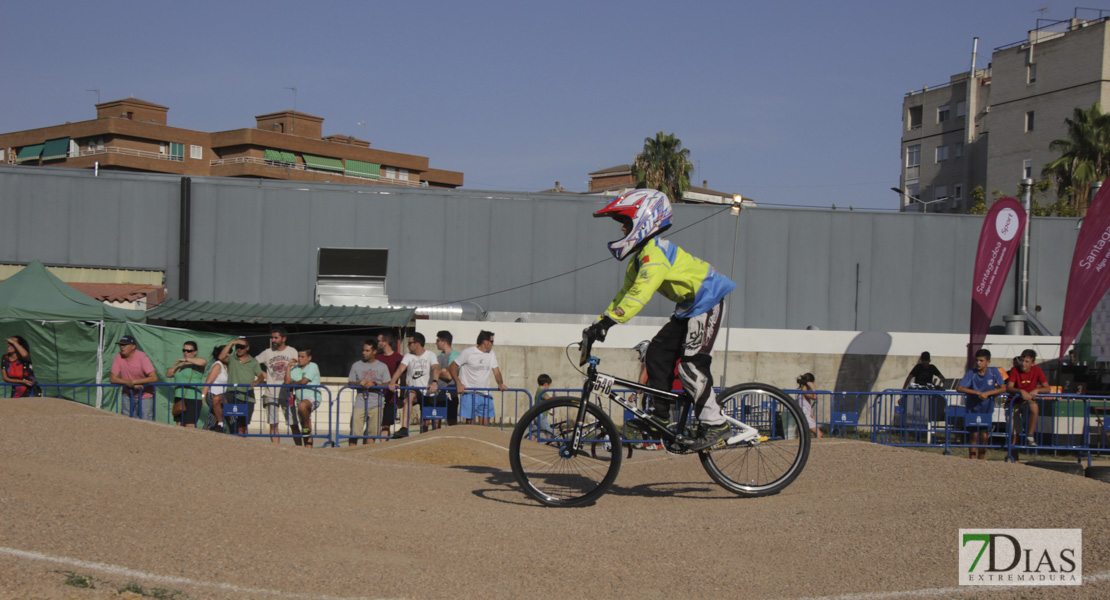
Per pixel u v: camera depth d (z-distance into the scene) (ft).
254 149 216.54
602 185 257.34
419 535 15.47
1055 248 77.71
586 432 18.94
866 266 77.15
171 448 21.33
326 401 52.60
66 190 71.36
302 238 73.26
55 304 45.03
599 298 75.46
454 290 74.64
